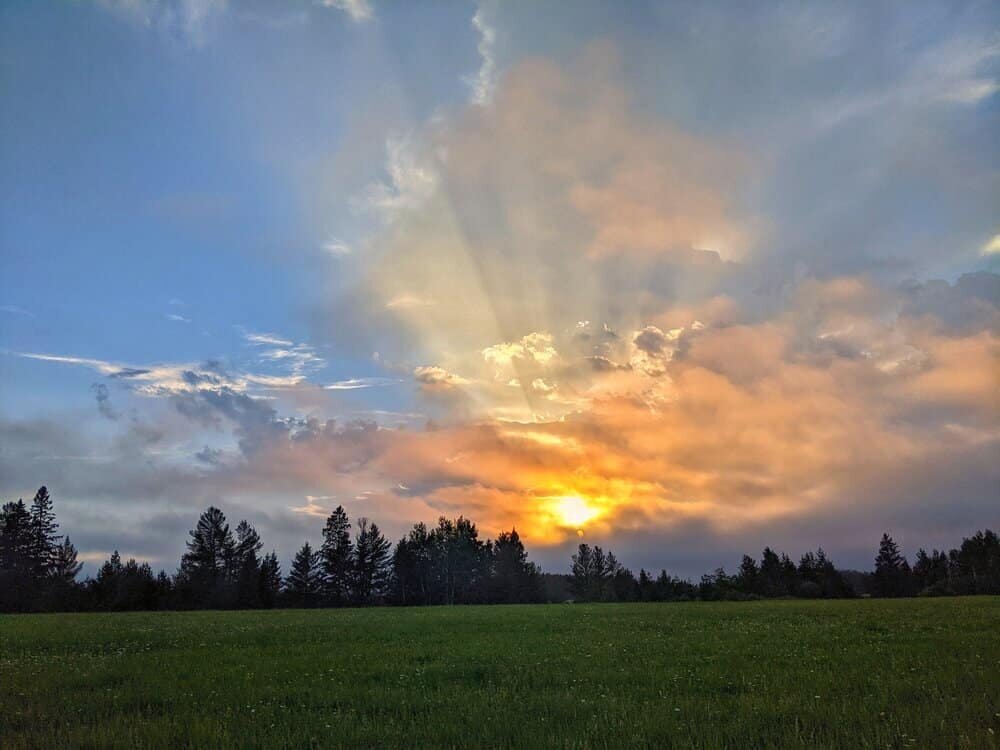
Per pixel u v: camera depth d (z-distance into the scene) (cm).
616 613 4931
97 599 10738
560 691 1294
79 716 1155
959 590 11544
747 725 953
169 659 2008
